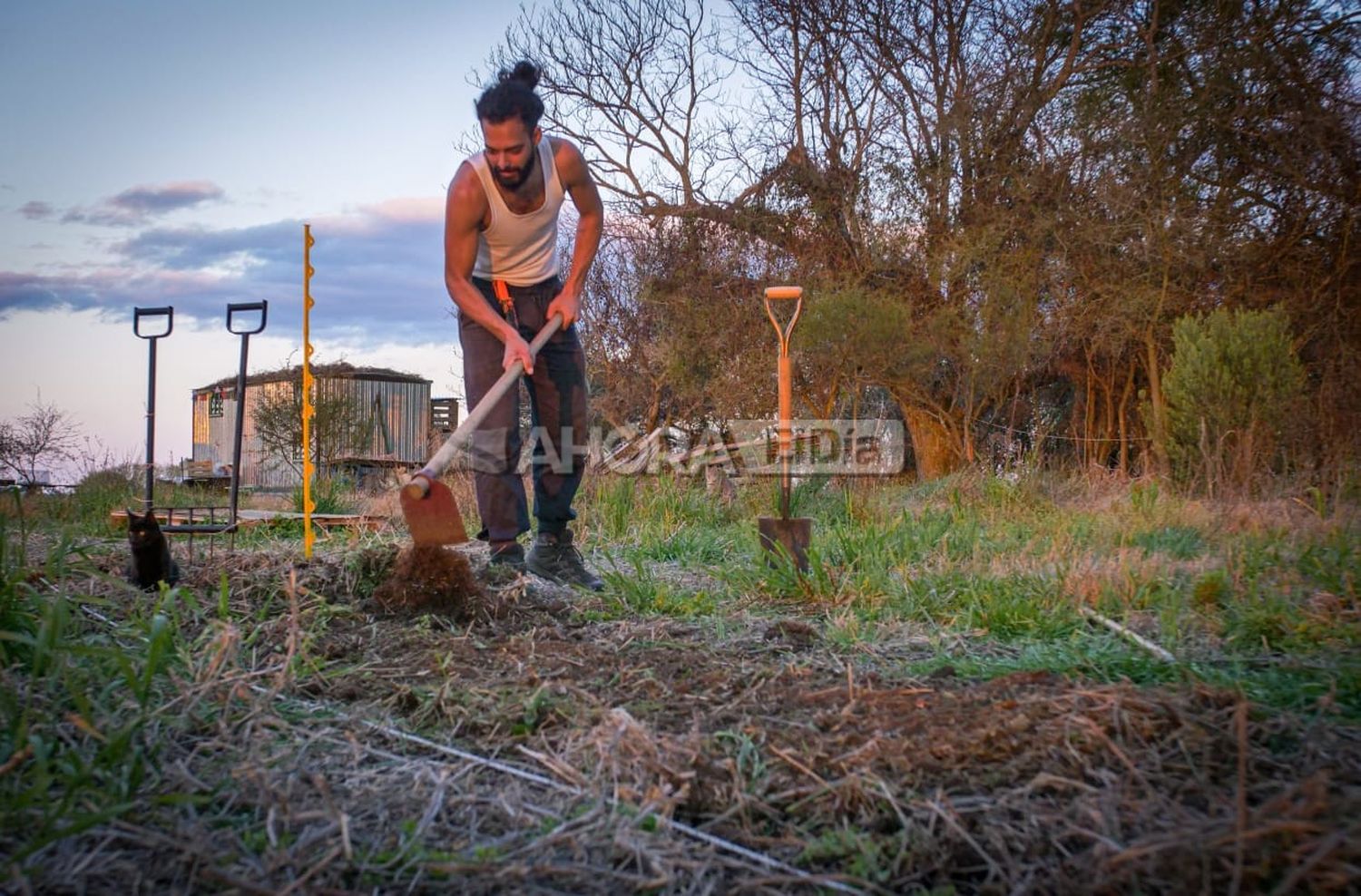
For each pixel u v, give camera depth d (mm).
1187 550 5363
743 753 2088
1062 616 3678
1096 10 11805
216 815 1841
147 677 2260
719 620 3645
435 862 1671
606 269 13438
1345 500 6320
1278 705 2502
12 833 1704
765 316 12188
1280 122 10672
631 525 7164
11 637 2307
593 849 1747
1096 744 2031
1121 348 10719
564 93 14625
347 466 15172
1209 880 1506
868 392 13477
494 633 3393
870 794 1882
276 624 3191
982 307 10758
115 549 5172
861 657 3170
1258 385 7715
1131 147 11062
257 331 4898
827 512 7430
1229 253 10500
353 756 2166
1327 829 1557
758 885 1636
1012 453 10703
